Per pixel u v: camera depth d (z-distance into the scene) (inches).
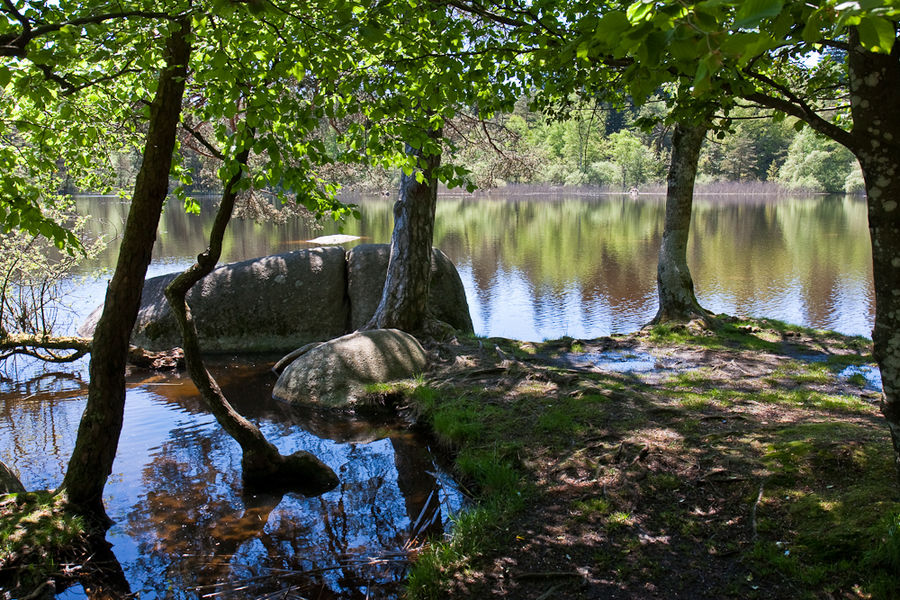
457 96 203.0
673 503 179.3
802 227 1191.6
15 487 196.5
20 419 289.6
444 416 260.1
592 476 199.5
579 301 586.2
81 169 311.7
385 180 569.6
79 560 171.8
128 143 303.6
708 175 2714.1
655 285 653.9
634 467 198.7
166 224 1290.6
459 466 224.4
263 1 121.5
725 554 154.3
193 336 208.2
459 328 438.3
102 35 150.6
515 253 890.1
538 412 257.4
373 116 183.8
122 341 188.9
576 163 2551.7
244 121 161.8
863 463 177.2
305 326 426.0
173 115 178.9
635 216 1535.4
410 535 188.5
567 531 171.9
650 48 68.5
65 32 130.0
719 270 722.2
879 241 124.5
